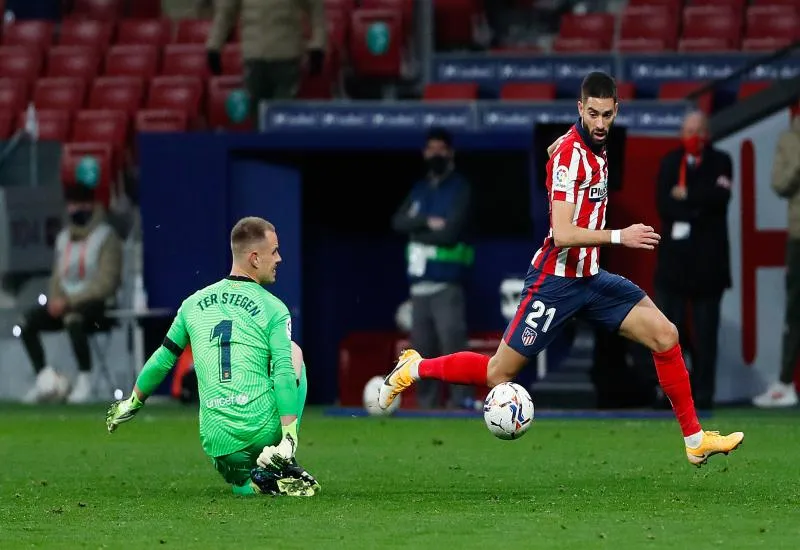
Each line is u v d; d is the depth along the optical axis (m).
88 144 67.94
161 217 60.41
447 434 47.00
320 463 38.09
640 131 58.25
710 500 29.53
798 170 55.12
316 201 63.03
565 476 34.50
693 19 73.81
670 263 53.94
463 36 77.06
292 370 29.34
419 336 56.41
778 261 58.16
